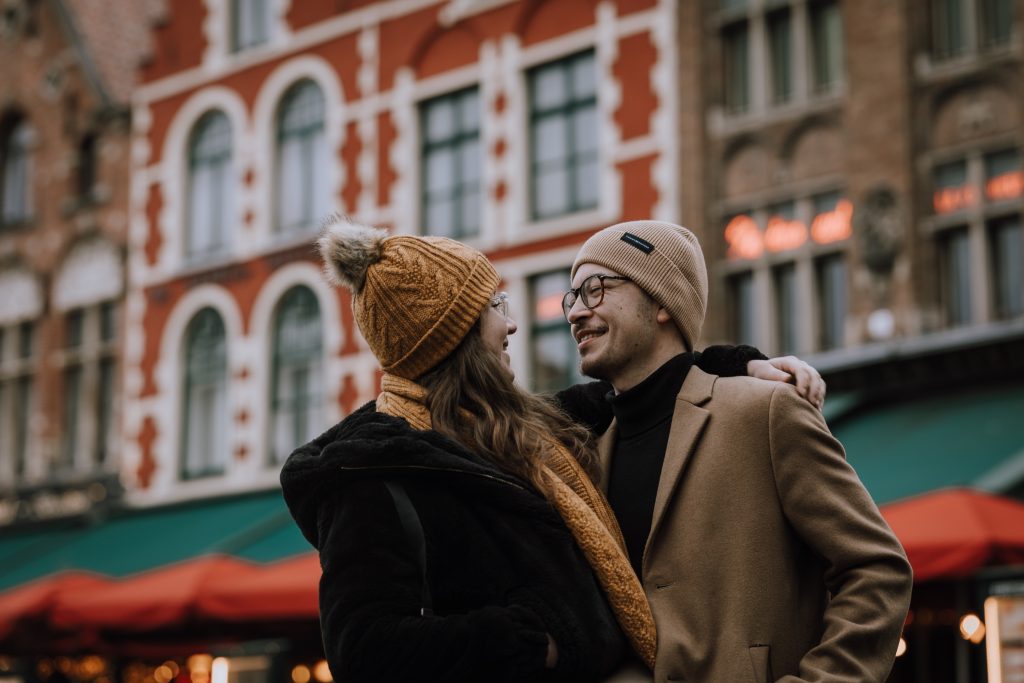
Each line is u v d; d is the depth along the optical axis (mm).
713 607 2754
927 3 11945
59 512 17922
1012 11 11594
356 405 15531
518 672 2436
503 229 14531
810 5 12703
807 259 12320
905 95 11875
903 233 11727
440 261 2848
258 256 16797
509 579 2584
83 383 18469
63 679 14938
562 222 14047
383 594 2498
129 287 18109
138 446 17562
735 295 12812
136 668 14703
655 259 3023
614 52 13914
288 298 16609
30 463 18781
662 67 13508
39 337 19062
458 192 15219
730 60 13219
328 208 16312
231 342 16906
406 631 2445
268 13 17453
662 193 13305
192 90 17891
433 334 2814
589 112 14188
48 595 12422
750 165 12820
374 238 2914
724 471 2842
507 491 2639
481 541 2598
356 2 16375
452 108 15445
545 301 14195
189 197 17859
